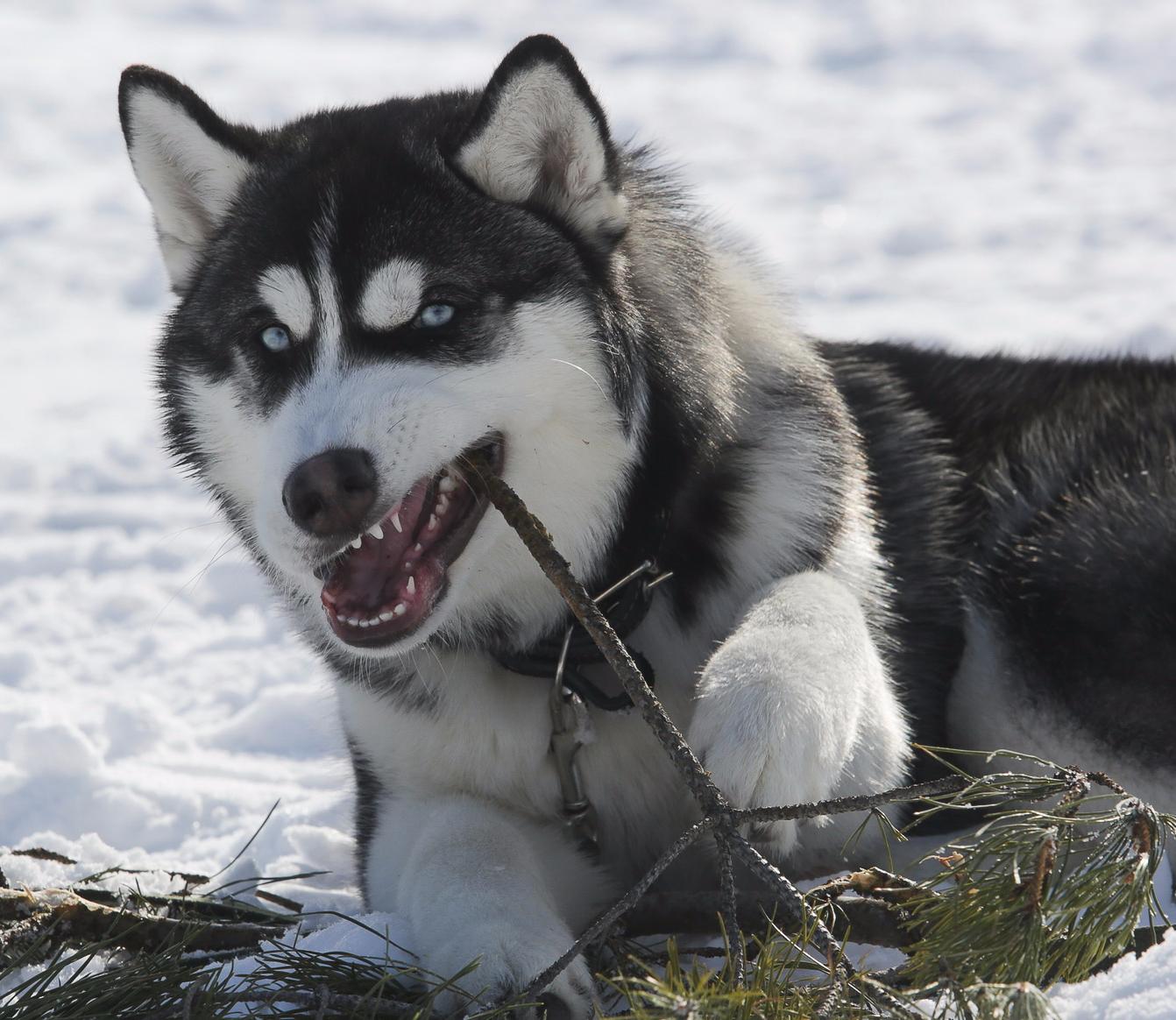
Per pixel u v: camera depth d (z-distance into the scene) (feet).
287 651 49.08
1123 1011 21.11
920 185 124.06
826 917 23.09
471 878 24.43
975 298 88.79
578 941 21.08
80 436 76.48
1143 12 197.98
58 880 30.25
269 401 27.81
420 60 189.57
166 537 61.11
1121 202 113.19
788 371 31.78
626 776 29.14
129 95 29.84
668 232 30.94
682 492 28.99
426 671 28.94
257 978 21.68
